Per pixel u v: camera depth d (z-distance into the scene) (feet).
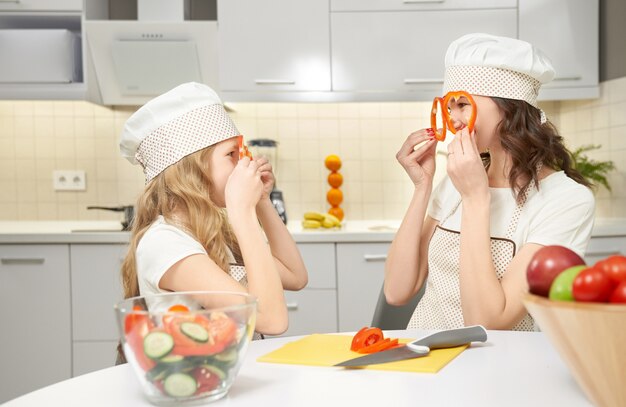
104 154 10.93
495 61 4.43
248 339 2.52
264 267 3.57
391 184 11.04
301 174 11.04
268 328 3.54
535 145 4.55
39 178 10.92
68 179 10.91
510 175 4.59
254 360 3.09
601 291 1.91
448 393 2.48
